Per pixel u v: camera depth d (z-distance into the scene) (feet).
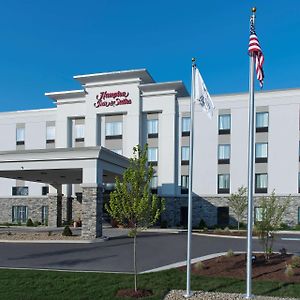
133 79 136.15
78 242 77.30
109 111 137.80
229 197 122.93
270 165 126.11
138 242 78.84
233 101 131.03
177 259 56.65
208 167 131.54
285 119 126.00
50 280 42.29
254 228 53.52
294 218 122.01
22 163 91.50
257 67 37.40
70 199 140.05
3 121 156.76
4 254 61.82
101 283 41.06
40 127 152.76
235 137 130.00
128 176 39.24
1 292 38.45
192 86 39.99
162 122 134.62
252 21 37.52
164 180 132.98
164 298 36.35
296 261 49.01
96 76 137.39
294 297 36.24
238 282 41.16
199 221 130.41
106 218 133.39
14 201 151.43
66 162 87.81
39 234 92.12
